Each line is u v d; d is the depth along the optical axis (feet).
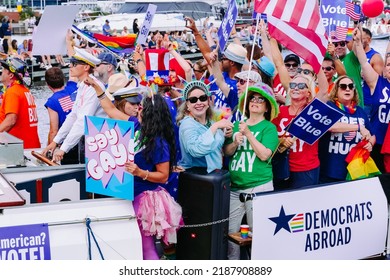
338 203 18.97
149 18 35.63
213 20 121.19
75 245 15.05
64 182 17.70
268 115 18.60
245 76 20.26
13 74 24.84
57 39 24.68
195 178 16.85
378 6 24.94
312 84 19.88
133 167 15.51
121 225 15.74
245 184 18.38
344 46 28.76
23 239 14.60
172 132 16.76
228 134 18.39
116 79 20.99
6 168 17.65
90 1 149.48
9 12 147.95
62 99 25.38
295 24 19.06
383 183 20.16
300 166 19.66
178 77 27.22
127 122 15.46
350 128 20.17
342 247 19.21
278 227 17.67
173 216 16.42
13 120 24.66
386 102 23.00
